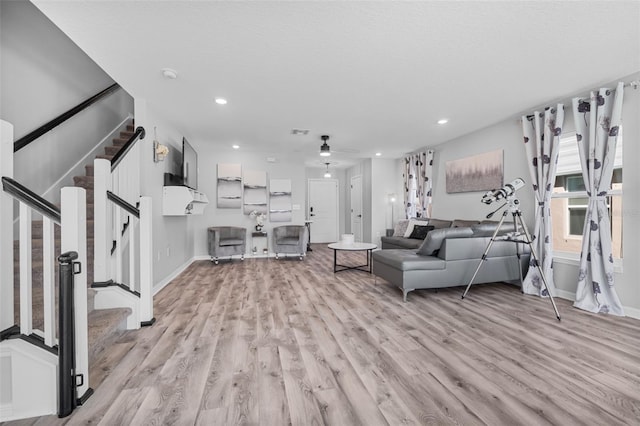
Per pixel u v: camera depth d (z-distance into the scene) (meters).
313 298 3.25
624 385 1.63
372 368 1.80
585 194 3.18
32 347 1.40
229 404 1.47
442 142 5.21
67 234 1.44
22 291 1.42
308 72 2.52
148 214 2.47
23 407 1.39
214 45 2.09
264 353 1.99
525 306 2.98
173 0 1.62
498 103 3.29
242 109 3.45
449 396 1.53
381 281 4.03
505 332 2.34
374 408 1.44
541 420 1.35
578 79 2.68
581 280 2.94
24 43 2.75
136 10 1.70
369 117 3.77
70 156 3.32
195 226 5.83
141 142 3.14
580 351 2.02
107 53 2.20
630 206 2.68
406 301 3.13
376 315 2.72
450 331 2.36
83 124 3.55
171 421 1.35
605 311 2.76
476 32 1.95
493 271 3.39
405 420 1.36
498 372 1.76
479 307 2.94
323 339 2.21
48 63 3.03
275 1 1.64
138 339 2.20
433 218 5.54
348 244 4.71
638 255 2.62
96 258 2.33
